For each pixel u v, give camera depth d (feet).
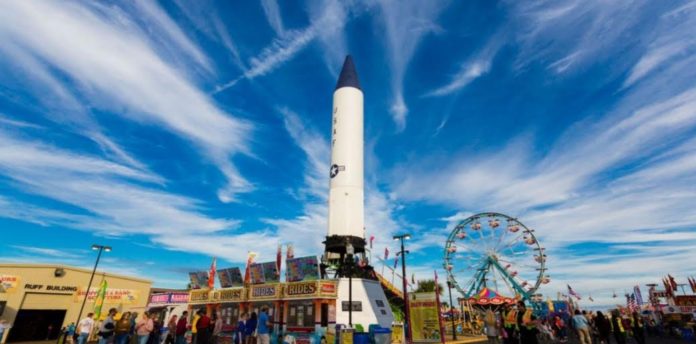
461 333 147.95
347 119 122.31
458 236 207.00
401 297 153.07
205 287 128.36
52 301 141.18
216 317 77.30
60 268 144.25
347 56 140.15
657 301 217.15
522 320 49.67
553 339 102.53
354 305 96.89
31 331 136.26
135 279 173.99
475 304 179.01
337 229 110.63
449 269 200.34
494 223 204.54
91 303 153.17
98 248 122.83
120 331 61.36
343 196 113.19
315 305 90.84
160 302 160.35
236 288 112.98
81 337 76.23
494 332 68.23
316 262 93.91
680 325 119.44
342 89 127.44
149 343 72.54
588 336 65.51
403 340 88.43
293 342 83.87
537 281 190.29
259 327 63.52
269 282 107.86
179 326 66.39
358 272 106.11
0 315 127.44
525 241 197.47
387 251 155.74
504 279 196.85
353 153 118.62
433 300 90.53
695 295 175.83
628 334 99.76
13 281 132.46
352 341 68.49
